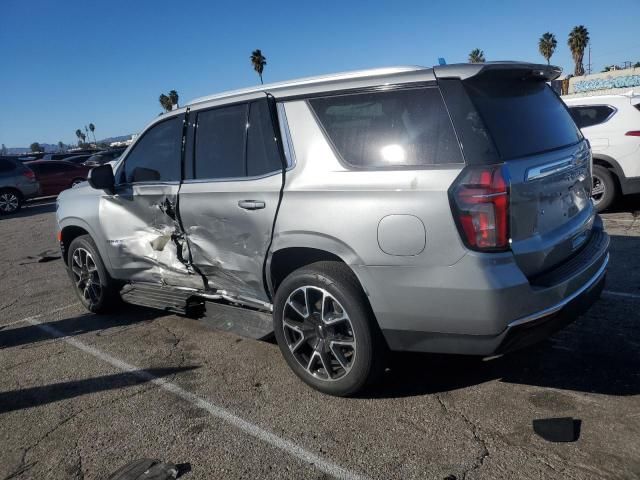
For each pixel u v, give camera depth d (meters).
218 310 4.17
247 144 3.72
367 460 2.76
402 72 3.08
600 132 7.77
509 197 2.72
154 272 4.64
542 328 2.88
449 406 3.18
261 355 4.14
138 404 3.55
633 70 37.22
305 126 3.39
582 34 54.34
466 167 2.76
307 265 3.35
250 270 3.71
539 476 2.52
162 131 4.45
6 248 10.43
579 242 3.43
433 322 2.89
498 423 2.96
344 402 3.33
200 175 4.07
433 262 2.82
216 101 4.02
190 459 2.90
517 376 3.44
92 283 5.39
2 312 5.96
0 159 17.45
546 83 3.65
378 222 2.96
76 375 4.09
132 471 2.83
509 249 2.76
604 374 3.36
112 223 4.84
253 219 3.57
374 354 3.14
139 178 4.61
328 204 3.15
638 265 5.38
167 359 4.22
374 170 3.04
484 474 2.57
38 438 3.27
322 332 3.32
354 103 3.21
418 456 2.75
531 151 2.99
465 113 2.83
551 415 2.99
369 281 3.02
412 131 2.97
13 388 3.98
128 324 5.14
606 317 4.19
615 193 7.89
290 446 2.93
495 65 2.91
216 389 3.65
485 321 2.76
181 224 4.18
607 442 2.71
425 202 2.82
